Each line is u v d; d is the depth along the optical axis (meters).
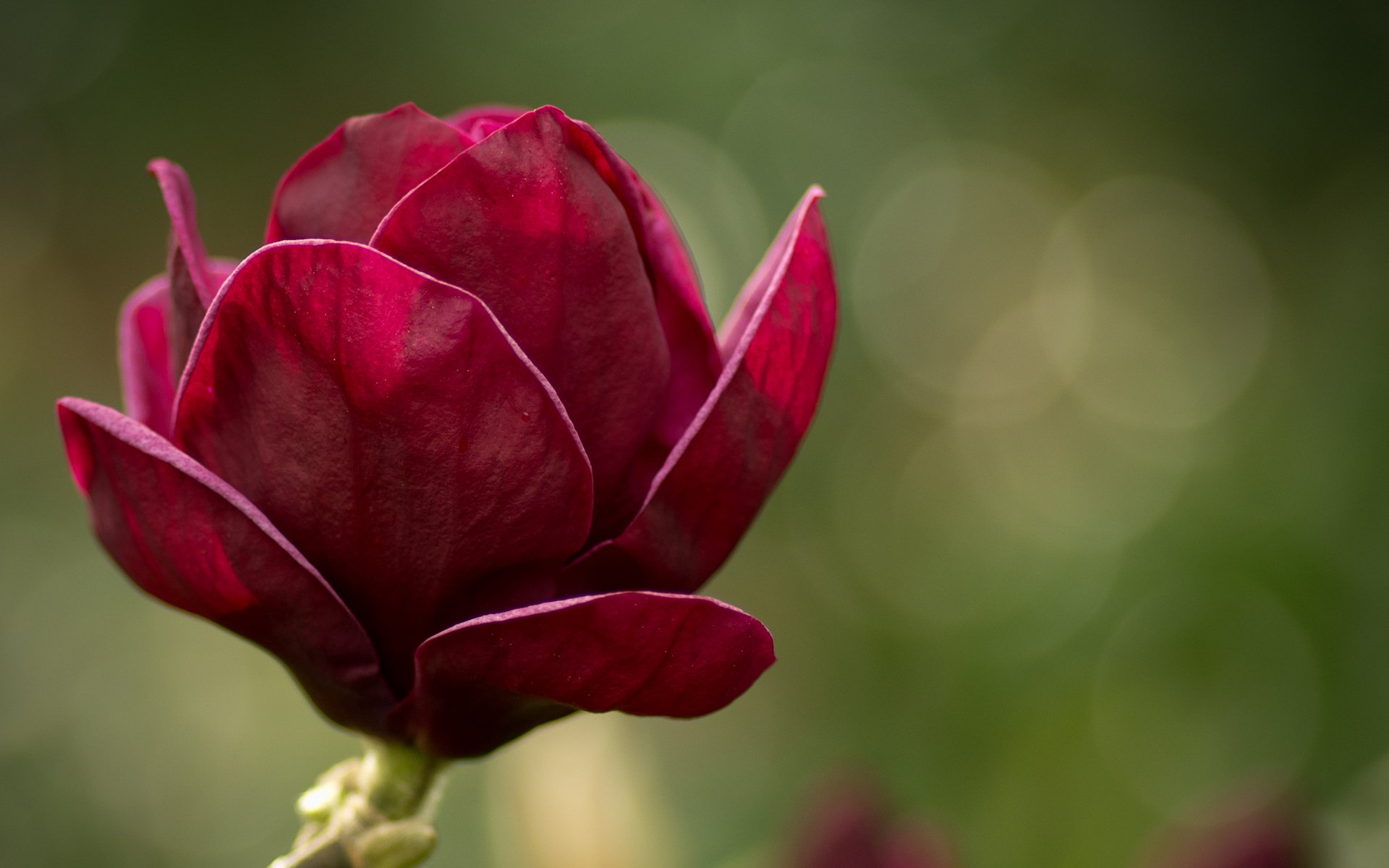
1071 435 2.49
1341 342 1.87
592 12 2.63
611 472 0.58
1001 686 1.60
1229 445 1.81
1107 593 1.68
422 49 2.64
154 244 2.68
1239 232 2.73
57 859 1.82
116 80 2.59
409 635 0.58
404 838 0.59
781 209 2.79
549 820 0.76
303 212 0.58
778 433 0.59
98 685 2.00
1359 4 2.49
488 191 0.56
